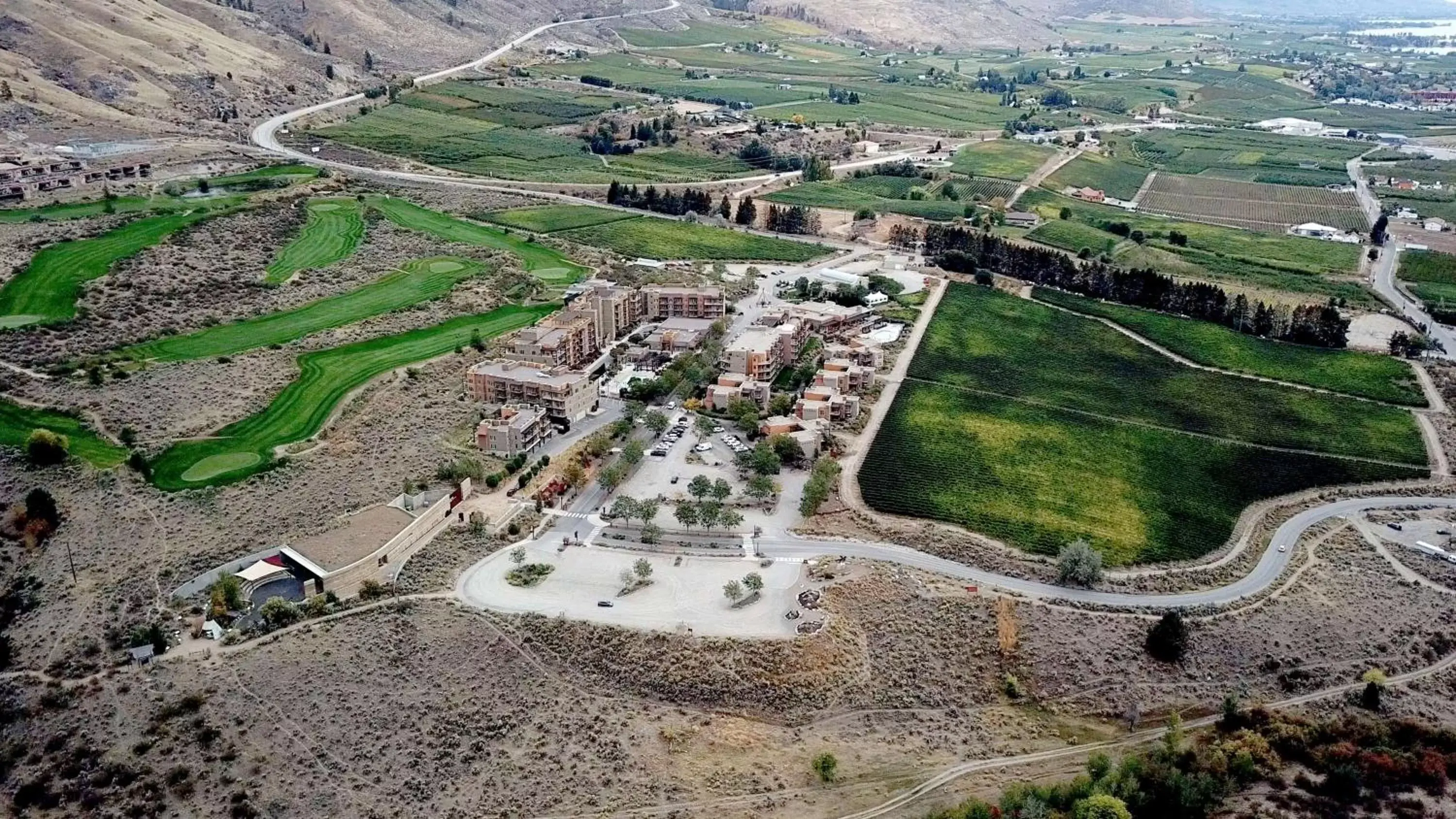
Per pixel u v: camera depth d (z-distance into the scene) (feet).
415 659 529.04
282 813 444.14
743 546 643.86
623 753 481.87
